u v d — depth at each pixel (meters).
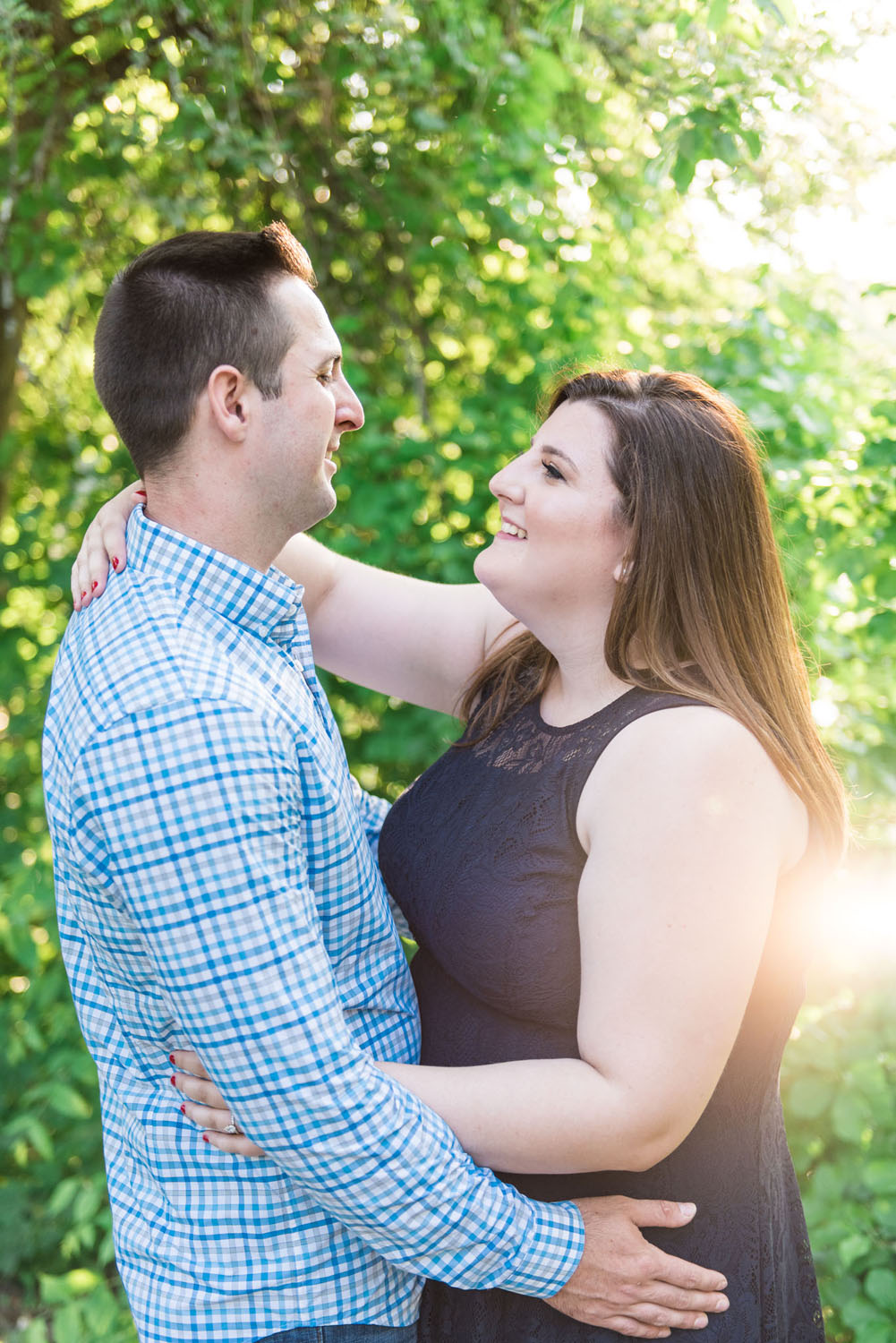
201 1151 1.33
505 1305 1.42
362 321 3.42
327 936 1.37
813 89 2.81
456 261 3.53
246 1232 1.31
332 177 3.52
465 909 1.43
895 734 2.64
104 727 1.20
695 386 1.50
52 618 3.86
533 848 1.40
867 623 2.66
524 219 3.39
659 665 1.39
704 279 3.98
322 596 1.81
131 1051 1.41
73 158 3.36
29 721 3.58
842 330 3.25
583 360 3.13
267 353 1.33
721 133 2.58
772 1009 1.43
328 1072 1.19
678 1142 1.30
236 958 1.18
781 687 1.45
